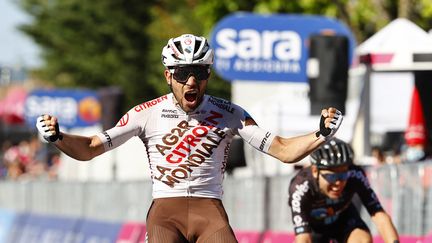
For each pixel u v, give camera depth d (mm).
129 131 10586
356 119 22312
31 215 28016
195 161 10555
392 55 19797
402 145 23391
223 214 10594
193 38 10336
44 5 74812
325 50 19969
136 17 68125
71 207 25672
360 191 13023
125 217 22750
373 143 25750
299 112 25234
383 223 12906
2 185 30359
